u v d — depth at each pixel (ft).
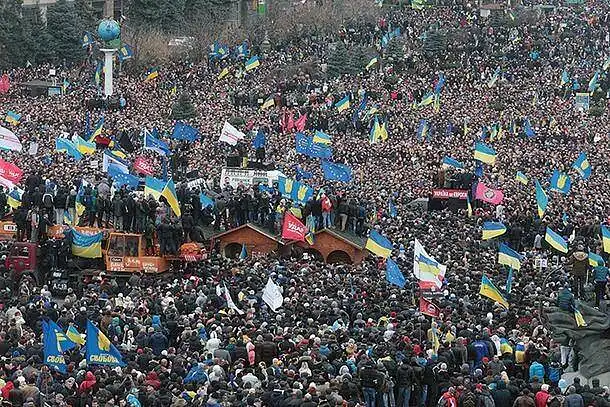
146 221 633.61
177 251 624.59
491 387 431.43
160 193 649.20
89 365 434.30
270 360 460.14
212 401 402.31
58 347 432.25
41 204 636.07
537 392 426.92
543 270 627.05
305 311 515.50
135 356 456.04
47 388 412.77
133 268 620.49
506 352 470.39
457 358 466.70
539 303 531.50
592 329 500.33
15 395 396.57
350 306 528.63
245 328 479.41
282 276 580.71
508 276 576.20
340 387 427.74
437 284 529.45
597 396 423.64
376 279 586.04
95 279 604.08
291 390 411.75
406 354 457.27
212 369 436.35
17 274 604.08
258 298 541.75
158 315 504.02
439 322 500.33
